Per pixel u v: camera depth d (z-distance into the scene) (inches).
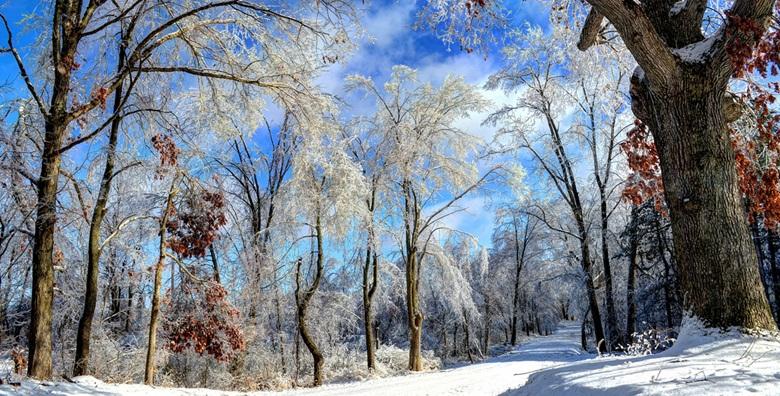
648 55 265.1
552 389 210.2
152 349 492.4
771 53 276.8
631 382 172.4
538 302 2226.9
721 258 242.4
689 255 252.8
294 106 526.9
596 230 1039.6
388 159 821.9
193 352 678.5
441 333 1424.7
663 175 274.2
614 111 877.8
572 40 489.1
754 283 240.4
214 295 550.9
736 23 247.4
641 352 377.7
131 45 513.3
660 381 166.1
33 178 426.0
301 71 493.7
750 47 250.4
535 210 1123.3
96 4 444.1
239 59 510.6
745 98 343.6
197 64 517.7
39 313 382.3
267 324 788.6
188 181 565.9
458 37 394.0
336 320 863.7
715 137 258.5
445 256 907.4
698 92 260.8
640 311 1128.8
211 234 552.4
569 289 1371.8
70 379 370.3
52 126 412.2
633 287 930.7
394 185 840.9
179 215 544.4
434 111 851.4
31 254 540.4
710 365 186.4
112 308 756.0
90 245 486.9
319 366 708.0
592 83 831.1
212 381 689.0
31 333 378.3
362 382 611.2
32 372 369.1
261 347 757.9
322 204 716.7
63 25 426.9
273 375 727.1
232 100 547.8
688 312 251.8
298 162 658.2
